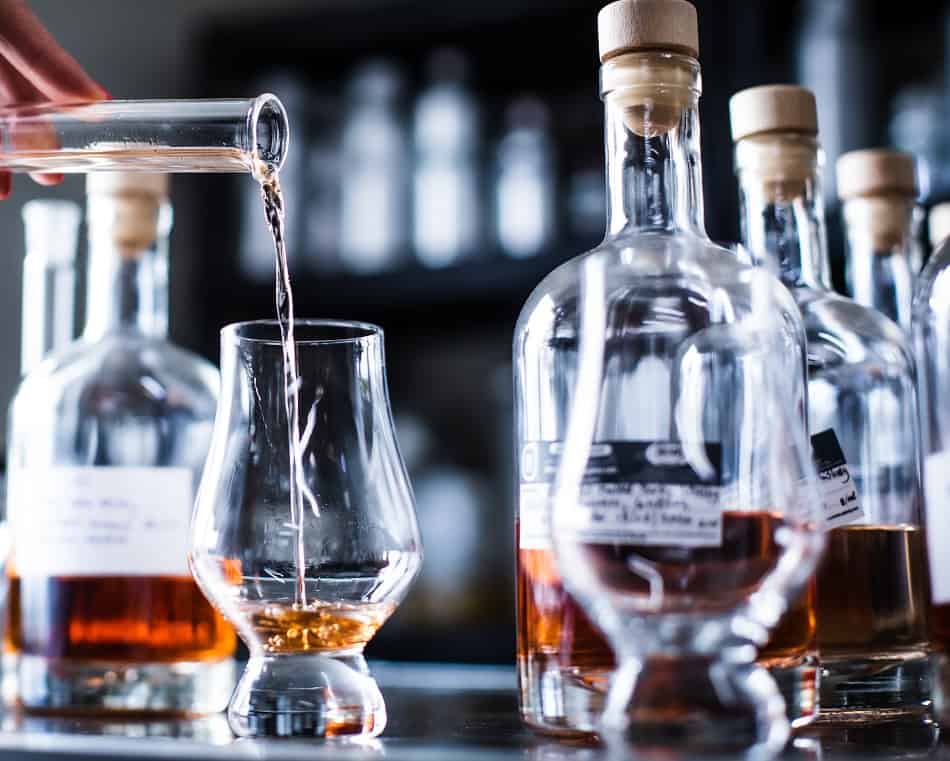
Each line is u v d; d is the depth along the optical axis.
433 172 1.60
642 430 0.50
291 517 0.55
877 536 0.60
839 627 0.59
